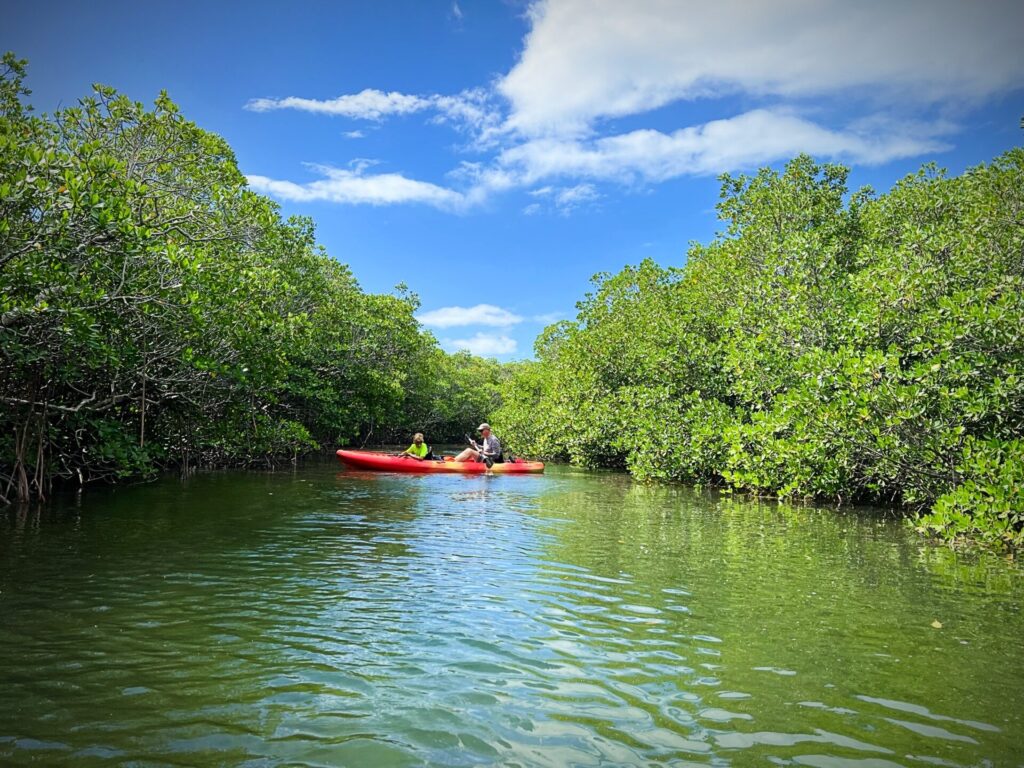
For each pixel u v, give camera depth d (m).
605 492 13.13
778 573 6.10
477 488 13.08
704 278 19.14
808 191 16.88
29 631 4.00
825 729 3.00
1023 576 6.13
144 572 5.45
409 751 2.72
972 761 2.73
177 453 14.04
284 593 5.00
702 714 3.14
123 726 2.86
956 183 15.91
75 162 7.93
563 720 3.04
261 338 12.38
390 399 27.23
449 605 4.82
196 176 11.74
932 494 9.97
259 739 2.79
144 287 8.87
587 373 21.34
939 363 9.66
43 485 9.28
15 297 7.59
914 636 4.34
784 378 12.91
